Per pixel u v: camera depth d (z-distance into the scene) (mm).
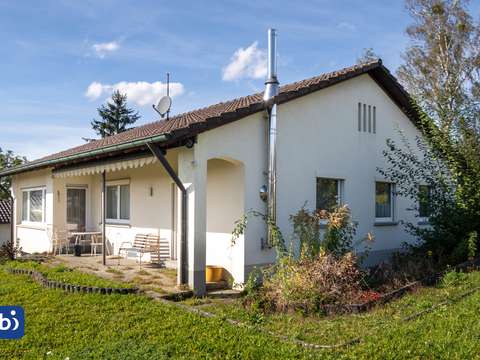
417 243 15883
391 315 8352
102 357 6293
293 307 8781
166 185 14227
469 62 30125
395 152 15047
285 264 9883
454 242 13172
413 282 10586
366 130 14930
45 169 18047
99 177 17844
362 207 14617
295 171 12484
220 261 11750
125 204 16375
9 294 9820
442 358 6195
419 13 32469
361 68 14203
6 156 44562
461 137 13938
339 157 13867
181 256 10375
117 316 8133
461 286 10141
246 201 11148
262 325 7844
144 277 11656
